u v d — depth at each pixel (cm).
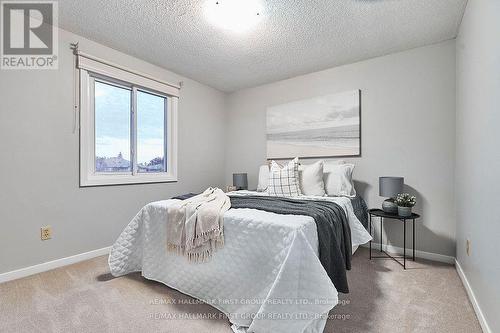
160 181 324
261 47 270
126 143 299
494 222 131
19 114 212
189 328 145
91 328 144
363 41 256
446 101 254
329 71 325
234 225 158
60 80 236
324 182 283
